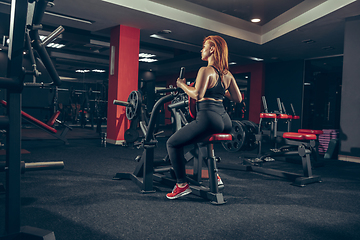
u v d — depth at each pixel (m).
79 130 7.66
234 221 1.54
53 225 1.41
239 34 5.37
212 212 1.68
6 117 1.03
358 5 3.51
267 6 4.44
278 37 5.15
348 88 4.03
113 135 5.01
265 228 1.45
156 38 5.72
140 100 3.34
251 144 2.78
